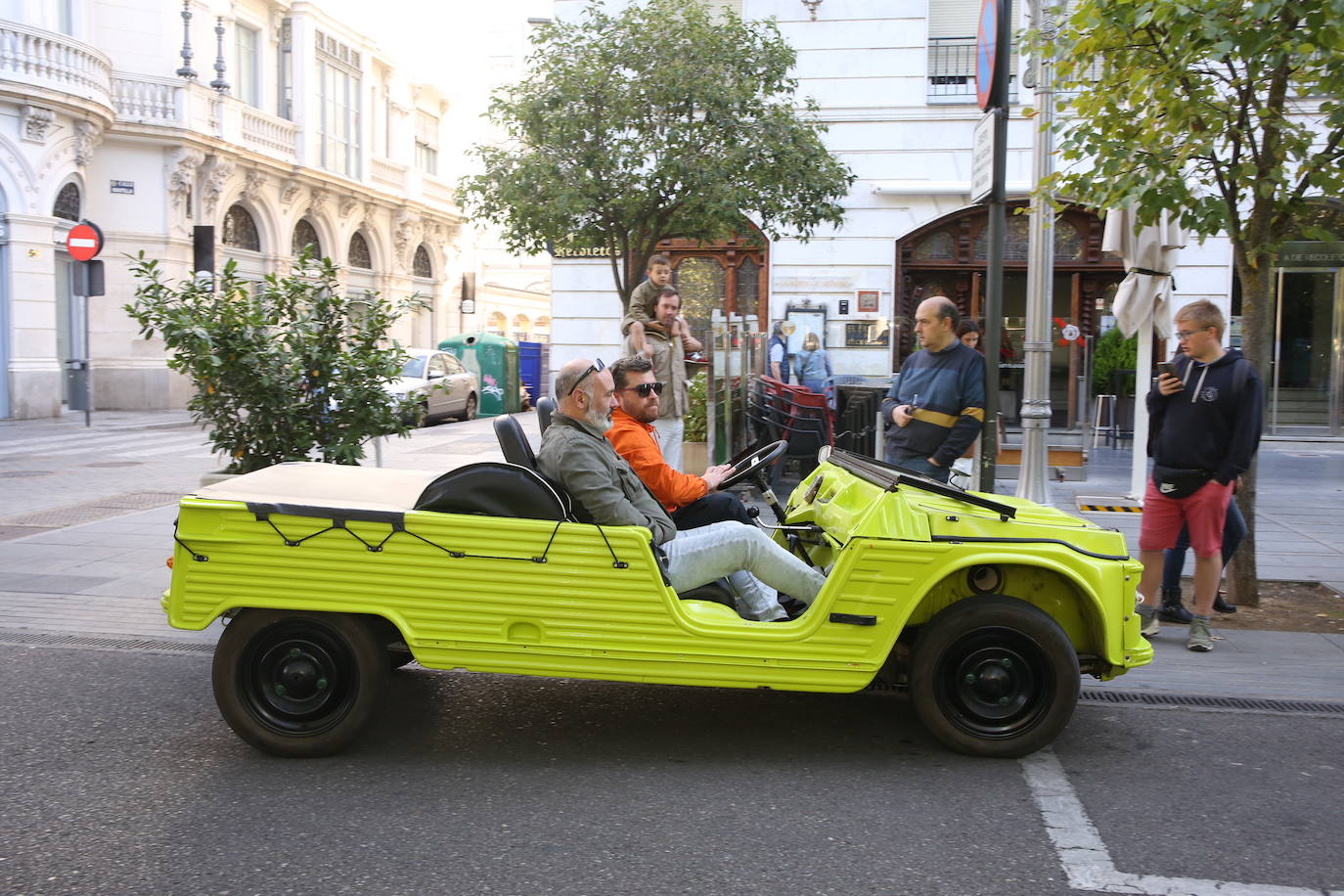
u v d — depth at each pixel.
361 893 3.28
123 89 22.47
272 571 4.20
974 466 6.81
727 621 4.30
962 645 4.37
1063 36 6.89
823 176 11.76
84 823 3.75
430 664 4.20
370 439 6.95
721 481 5.32
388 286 34.53
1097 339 16.70
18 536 8.55
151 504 10.18
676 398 8.38
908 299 17.52
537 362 27.83
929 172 17.09
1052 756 4.49
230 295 6.61
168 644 5.92
